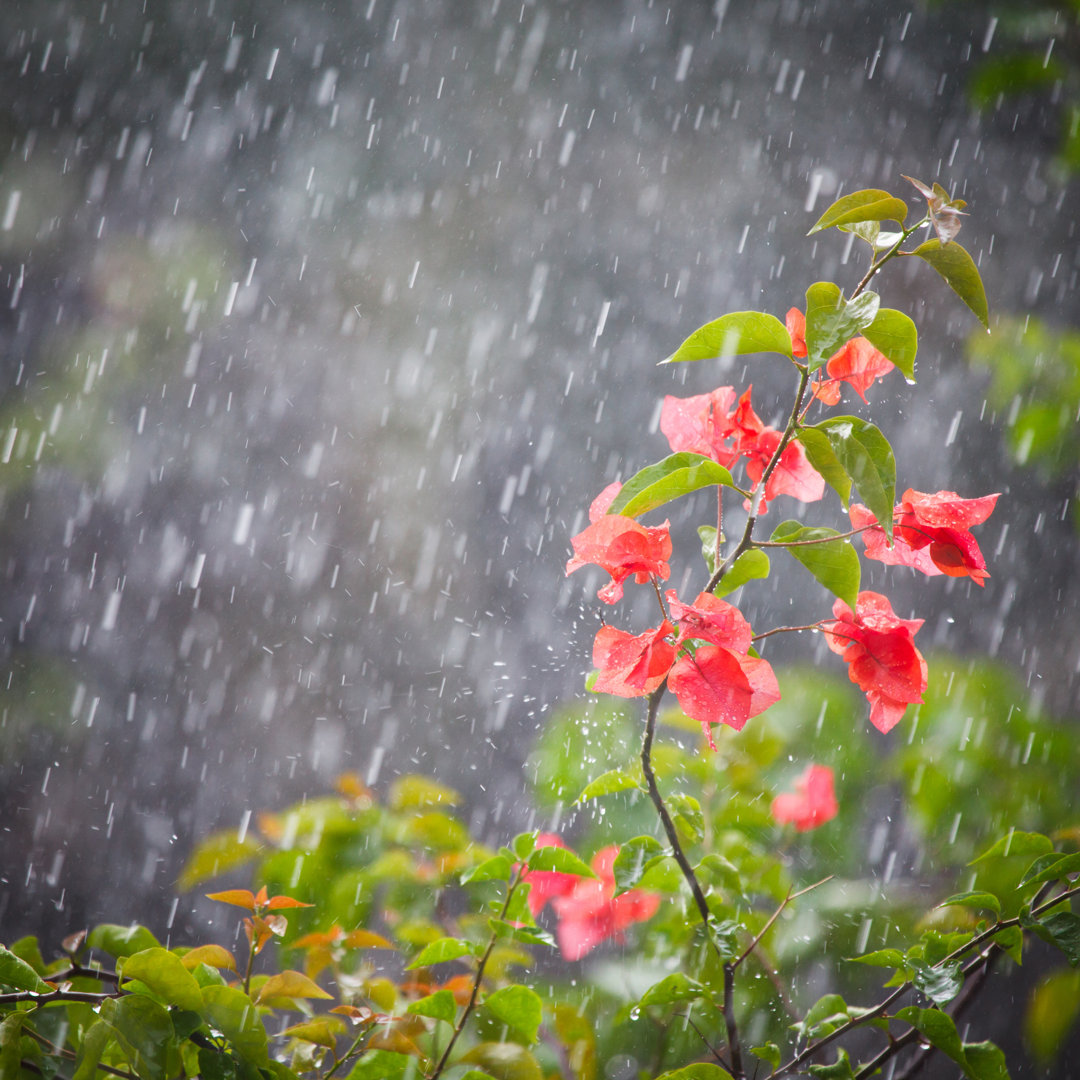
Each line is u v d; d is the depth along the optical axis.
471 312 13.36
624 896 3.81
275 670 9.62
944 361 11.92
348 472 11.92
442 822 3.82
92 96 13.59
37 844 7.45
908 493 3.66
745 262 13.63
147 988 3.60
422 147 14.19
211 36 14.09
